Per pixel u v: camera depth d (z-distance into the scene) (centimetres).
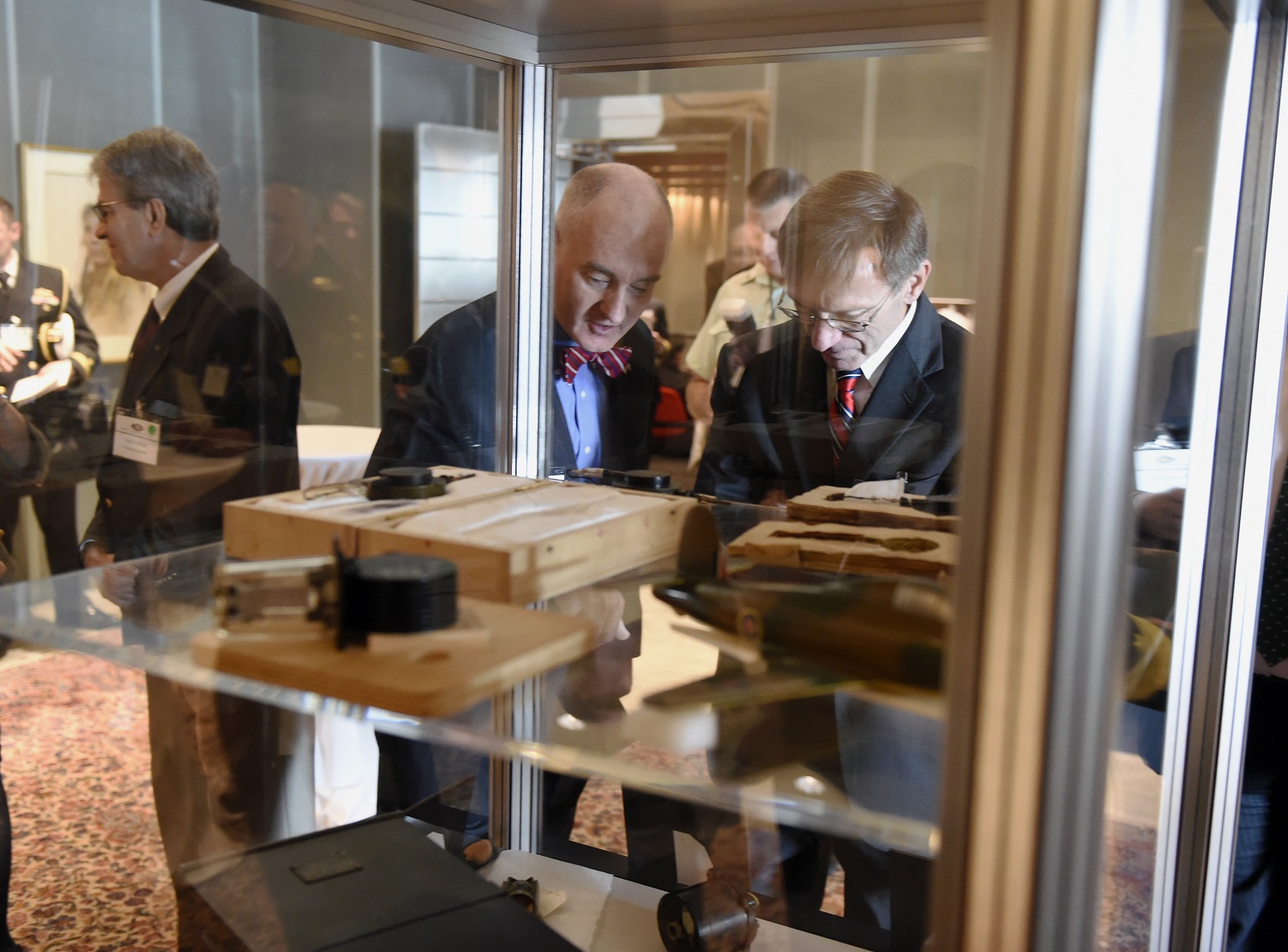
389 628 49
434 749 82
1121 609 34
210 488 73
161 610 54
